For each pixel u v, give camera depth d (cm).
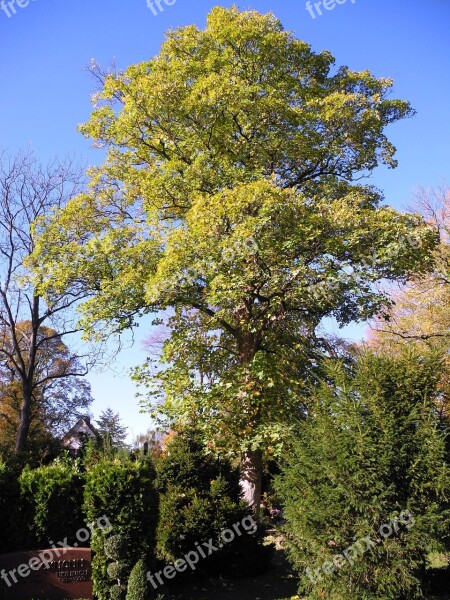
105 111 1655
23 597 859
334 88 1747
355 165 1658
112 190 1666
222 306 1398
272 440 1173
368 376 848
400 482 782
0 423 3127
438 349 887
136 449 1367
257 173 1429
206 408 1280
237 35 1557
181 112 1509
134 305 1373
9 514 944
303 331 1599
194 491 1151
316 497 803
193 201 1409
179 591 1051
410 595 769
